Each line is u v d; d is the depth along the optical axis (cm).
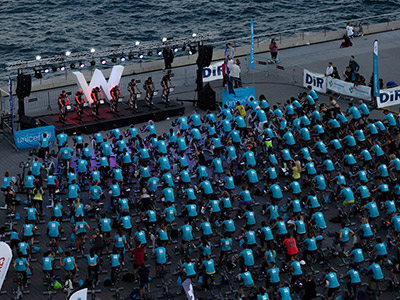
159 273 3794
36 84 6159
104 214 3956
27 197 4428
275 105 5303
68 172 4588
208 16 9269
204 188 4266
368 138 4859
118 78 5791
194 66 6656
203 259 3750
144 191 4228
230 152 4669
